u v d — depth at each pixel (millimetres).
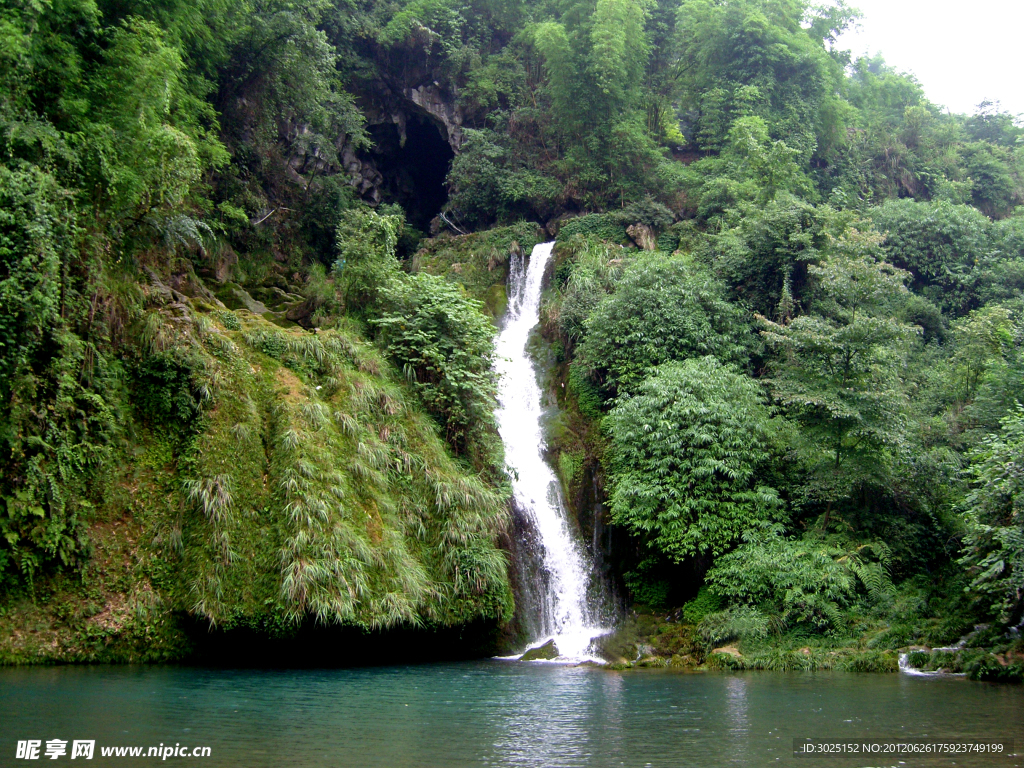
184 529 14094
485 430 20500
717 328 23438
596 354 23125
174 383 15289
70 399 13453
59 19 14633
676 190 33625
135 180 15188
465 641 16672
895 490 19219
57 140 13852
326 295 22641
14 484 12672
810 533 18078
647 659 16016
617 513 18891
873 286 19438
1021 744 8250
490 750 7840
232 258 25594
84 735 7984
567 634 18719
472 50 37781
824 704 10805
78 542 13336
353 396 17078
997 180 44500
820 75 37875
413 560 15531
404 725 9039
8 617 12648
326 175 31578
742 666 15336
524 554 18953
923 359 26219
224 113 25641
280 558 13828
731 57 37531
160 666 13094
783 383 19578
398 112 38562
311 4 26375
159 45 16016
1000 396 20344
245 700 10383
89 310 14578
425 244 33719
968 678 13797
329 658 14828
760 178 29828
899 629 15859
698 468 18266
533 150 36594
